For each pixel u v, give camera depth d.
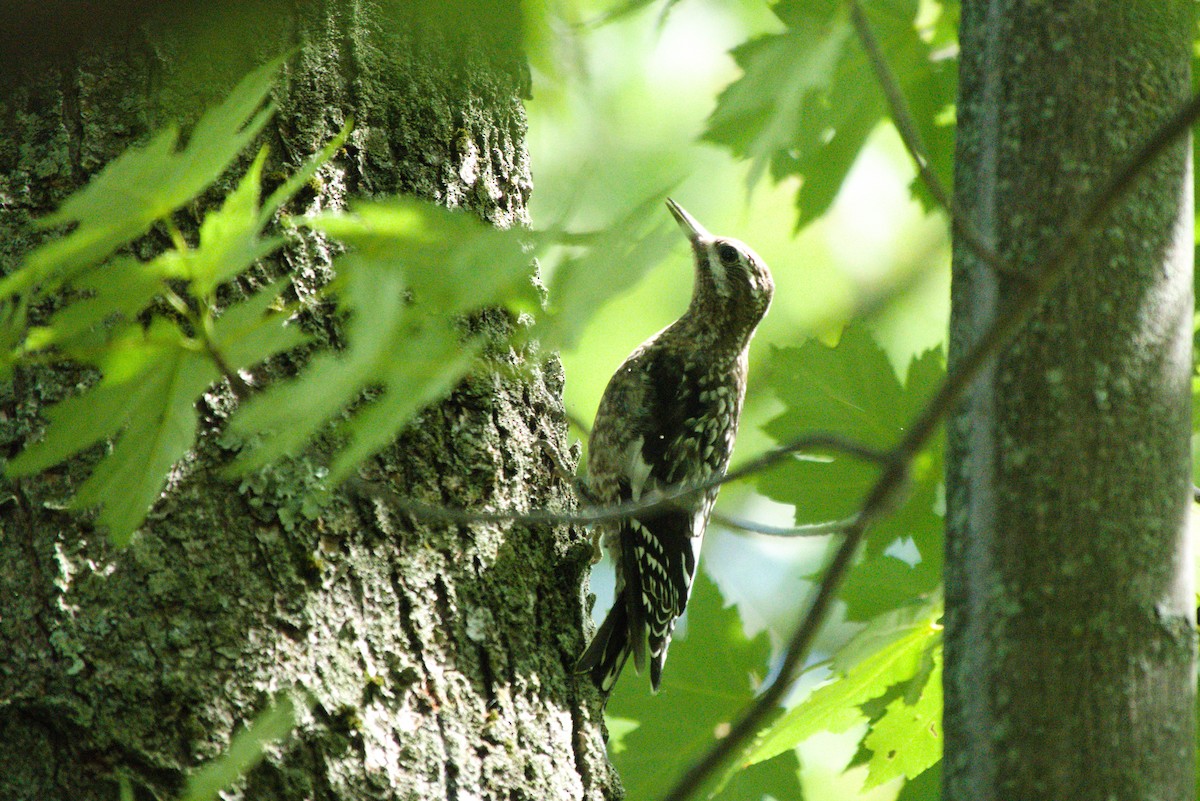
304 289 5.88
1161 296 4.66
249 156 6.00
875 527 7.95
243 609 5.46
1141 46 4.77
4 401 5.55
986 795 4.42
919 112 7.28
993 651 4.49
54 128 5.87
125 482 3.61
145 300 3.26
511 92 7.12
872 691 7.24
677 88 12.05
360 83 6.41
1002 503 4.55
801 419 7.96
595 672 6.64
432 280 3.08
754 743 7.39
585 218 10.54
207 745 5.23
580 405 13.64
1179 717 4.48
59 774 5.15
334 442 5.79
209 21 3.33
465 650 5.96
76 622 5.30
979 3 5.02
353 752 5.45
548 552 6.57
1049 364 4.55
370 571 5.79
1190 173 4.90
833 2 5.61
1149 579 4.49
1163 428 4.60
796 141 6.11
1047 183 4.66
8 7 2.87
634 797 8.41
